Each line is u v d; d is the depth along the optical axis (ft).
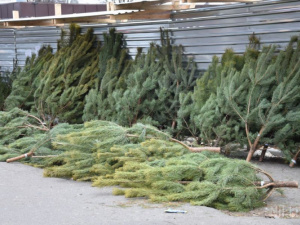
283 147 25.82
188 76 33.47
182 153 22.57
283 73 26.40
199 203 19.06
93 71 38.86
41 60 43.57
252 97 26.00
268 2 29.53
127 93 31.35
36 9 72.49
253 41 30.17
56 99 36.65
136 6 36.29
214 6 32.94
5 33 56.34
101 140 24.36
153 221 16.71
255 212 18.61
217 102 26.96
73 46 41.37
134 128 23.67
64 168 24.23
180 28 35.35
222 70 27.96
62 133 27.78
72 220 17.01
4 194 21.16
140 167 21.24
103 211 18.25
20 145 28.73
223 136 26.58
